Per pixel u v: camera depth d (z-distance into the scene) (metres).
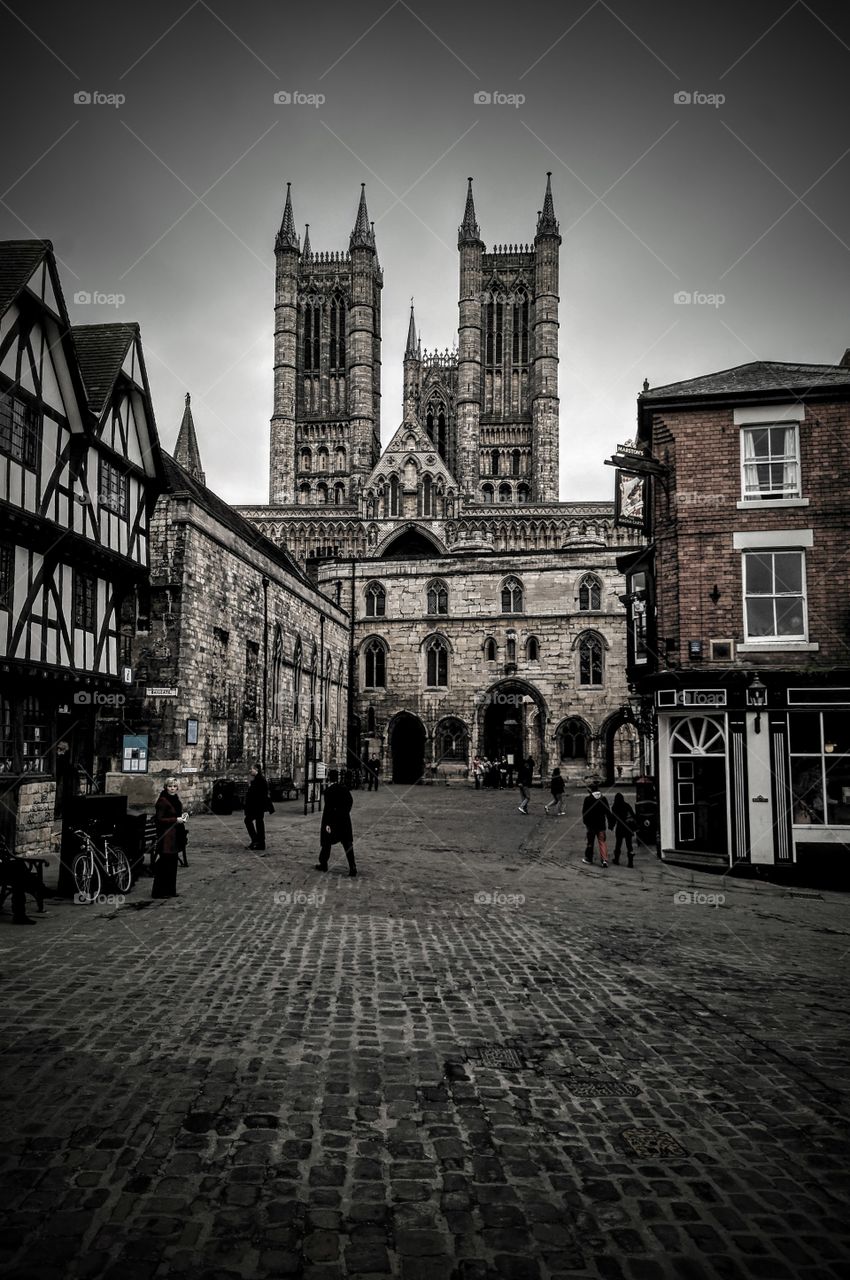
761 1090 5.08
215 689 24.19
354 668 46.81
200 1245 3.36
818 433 15.95
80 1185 3.77
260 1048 5.54
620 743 44.69
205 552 23.44
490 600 46.41
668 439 16.80
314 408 83.94
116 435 17.16
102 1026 5.85
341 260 84.81
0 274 13.30
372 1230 3.51
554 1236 3.50
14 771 13.59
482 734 45.69
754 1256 3.40
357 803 29.67
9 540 13.45
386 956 8.08
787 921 10.78
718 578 16.08
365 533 61.19
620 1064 5.45
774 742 15.05
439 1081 5.09
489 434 84.12
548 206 81.62
